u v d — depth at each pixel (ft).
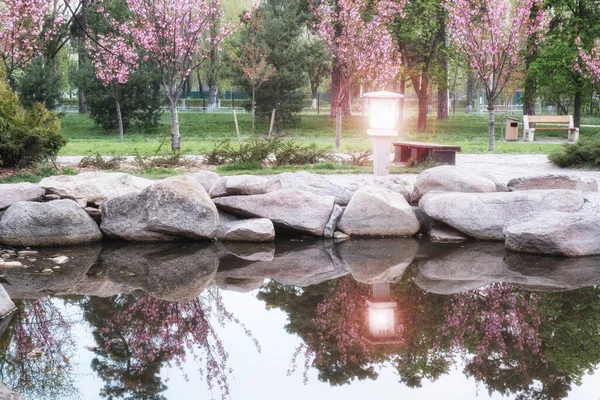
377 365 16.75
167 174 47.55
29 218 30.58
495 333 19.13
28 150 45.88
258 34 124.98
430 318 20.62
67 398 14.61
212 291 23.80
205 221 31.96
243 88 128.67
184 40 70.95
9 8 65.36
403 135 114.11
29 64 120.98
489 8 73.97
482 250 30.40
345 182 42.63
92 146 83.05
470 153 72.18
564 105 173.06
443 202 32.76
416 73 121.49
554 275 25.90
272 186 35.19
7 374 16.07
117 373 16.14
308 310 21.56
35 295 23.12
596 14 109.81
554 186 36.04
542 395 14.71
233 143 90.68
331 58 134.82
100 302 22.35
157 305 22.06
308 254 29.78
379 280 25.29
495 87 76.13
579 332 19.20
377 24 78.23
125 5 109.29
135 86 120.78
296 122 133.69
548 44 113.39
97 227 32.22
